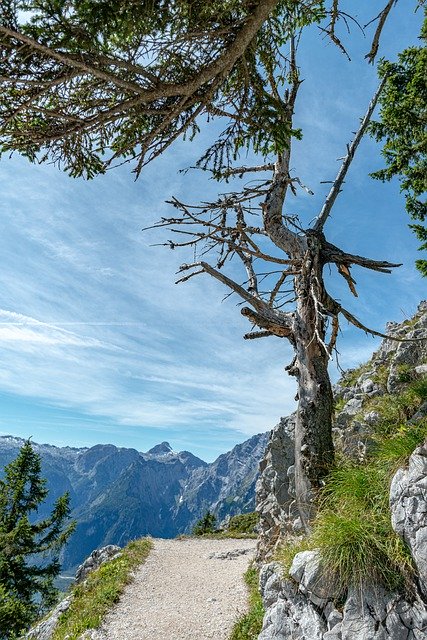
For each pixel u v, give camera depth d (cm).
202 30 380
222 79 405
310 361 736
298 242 827
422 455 473
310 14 529
